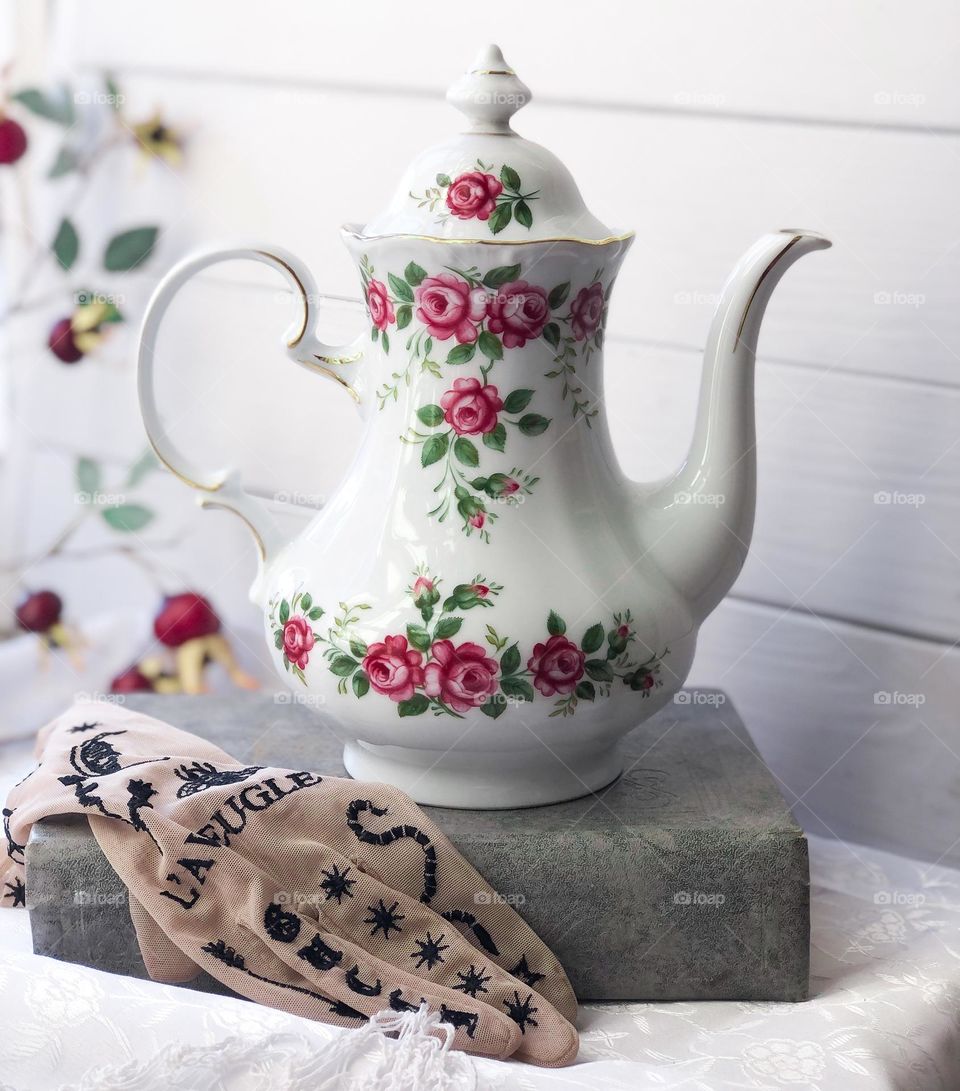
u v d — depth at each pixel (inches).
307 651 25.6
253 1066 20.8
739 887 24.8
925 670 32.8
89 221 44.7
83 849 24.5
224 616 45.0
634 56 33.7
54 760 26.7
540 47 35.0
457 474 24.8
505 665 24.3
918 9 30.0
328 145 39.1
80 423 46.3
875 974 26.1
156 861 24.1
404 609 24.6
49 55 44.3
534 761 25.6
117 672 46.1
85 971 23.1
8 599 48.3
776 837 24.7
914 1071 23.2
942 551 31.9
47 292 46.2
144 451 45.0
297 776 25.0
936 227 30.6
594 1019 24.7
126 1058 21.5
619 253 24.9
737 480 25.8
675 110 33.4
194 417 43.3
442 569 24.6
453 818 25.6
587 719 25.1
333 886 24.1
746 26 32.1
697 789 27.0
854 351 32.2
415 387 25.0
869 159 31.2
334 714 25.8
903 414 31.8
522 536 24.7
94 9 42.9
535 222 24.4
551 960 24.5
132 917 24.4
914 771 33.4
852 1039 23.4
